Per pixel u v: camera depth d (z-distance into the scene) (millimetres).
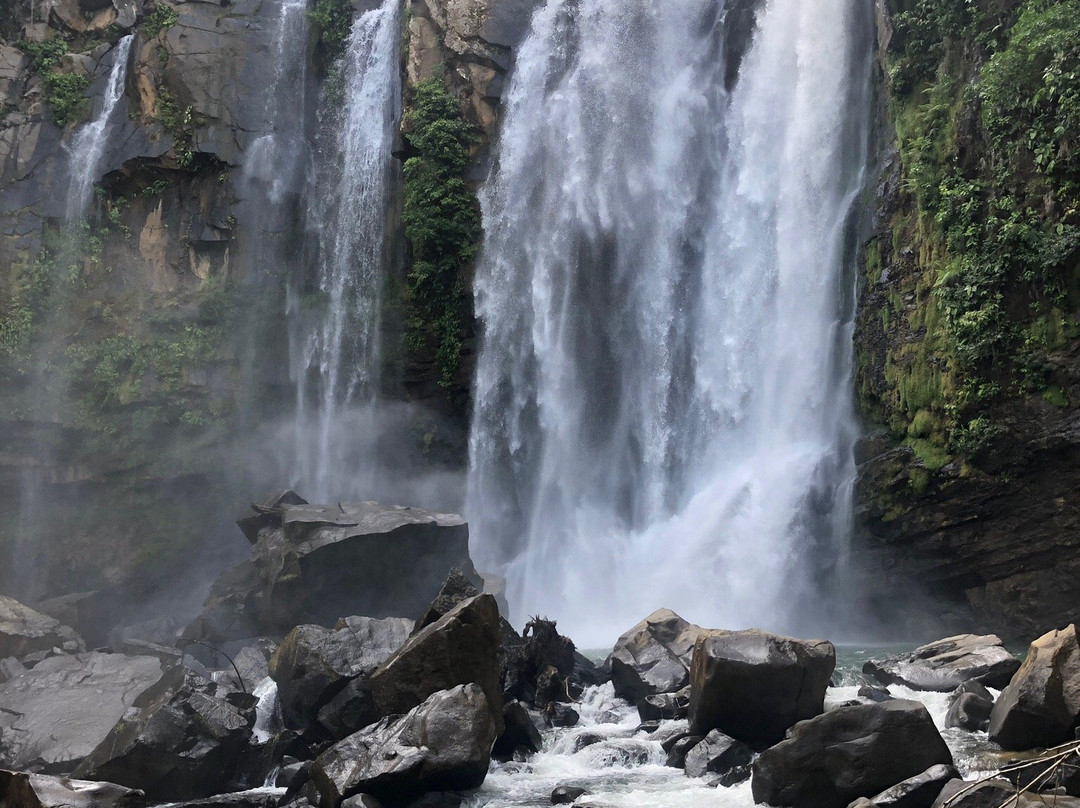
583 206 26828
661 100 26766
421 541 17672
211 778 11180
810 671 10836
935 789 8492
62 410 26516
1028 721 9625
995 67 17438
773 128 24562
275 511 19281
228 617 18094
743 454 23422
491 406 26781
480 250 27250
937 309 19016
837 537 21062
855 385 21375
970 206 18109
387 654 12477
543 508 25719
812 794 8969
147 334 27656
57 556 25906
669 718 12164
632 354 25609
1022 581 17969
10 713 13109
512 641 14609
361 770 9789
